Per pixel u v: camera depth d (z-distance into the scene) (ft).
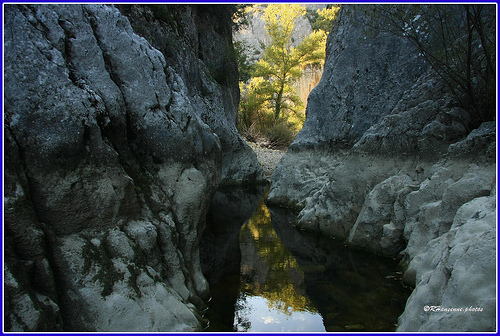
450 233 10.76
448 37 19.07
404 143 18.94
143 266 10.23
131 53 11.71
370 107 25.18
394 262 16.80
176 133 12.43
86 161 9.52
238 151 44.86
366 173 20.22
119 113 10.75
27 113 8.60
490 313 7.23
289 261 17.83
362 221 18.80
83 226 9.45
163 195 12.02
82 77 10.17
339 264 17.07
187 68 37.81
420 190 15.97
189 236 12.57
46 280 8.41
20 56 8.77
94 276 9.07
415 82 22.53
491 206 10.53
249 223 25.70
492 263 7.88
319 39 84.79
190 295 11.87
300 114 93.81
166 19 35.24
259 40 121.19
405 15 21.90
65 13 10.23
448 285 8.48
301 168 30.73
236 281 15.35
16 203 8.07
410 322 9.48
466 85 17.37
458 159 14.99
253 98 86.94
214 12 50.06
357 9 27.86
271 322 11.80
